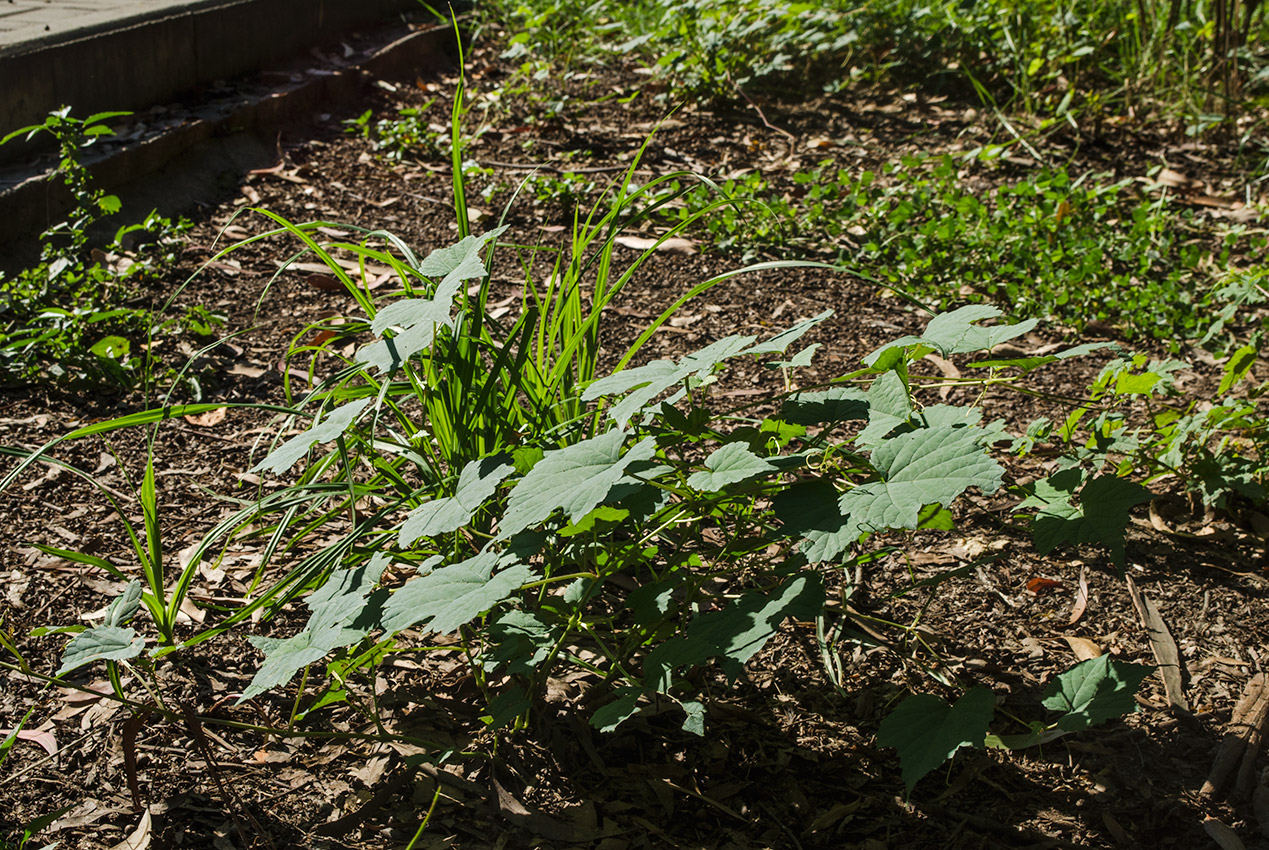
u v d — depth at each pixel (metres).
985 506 2.88
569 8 7.11
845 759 2.11
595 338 2.49
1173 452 2.76
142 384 3.36
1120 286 4.05
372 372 3.08
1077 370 3.60
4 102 4.11
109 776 2.02
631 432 2.23
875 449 1.81
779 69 6.18
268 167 5.14
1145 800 2.01
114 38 4.72
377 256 2.30
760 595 1.84
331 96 5.98
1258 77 5.76
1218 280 4.13
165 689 2.22
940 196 4.67
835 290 4.21
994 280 4.12
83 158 4.26
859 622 2.39
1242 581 2.59
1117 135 5.73
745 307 4.07
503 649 1.94
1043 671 2.32
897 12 6.62
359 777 2.04
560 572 2.43
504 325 3.79
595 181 5.16
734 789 2.04
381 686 2.26
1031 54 6.11
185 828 1.91
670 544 2.56
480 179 5.19
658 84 6.55
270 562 2.61
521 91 6.15
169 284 4.00
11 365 3.27
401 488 2.31
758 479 1.89
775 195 4.94
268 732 1.95
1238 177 5.25
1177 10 6.02
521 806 1.99
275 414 3.29
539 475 1.75
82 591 2.49
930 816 1.98
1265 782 2.03
